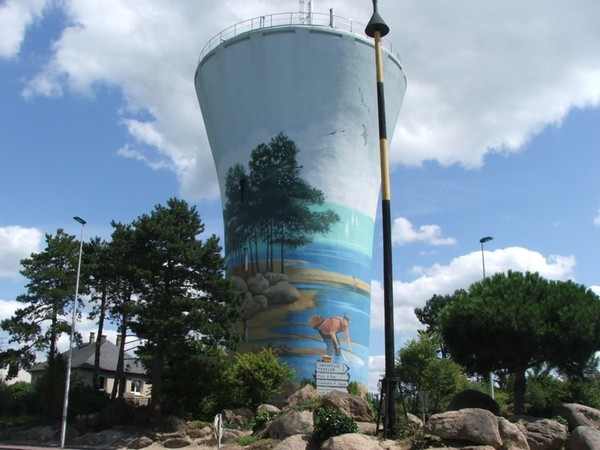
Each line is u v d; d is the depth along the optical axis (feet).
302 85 182.39
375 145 191.21
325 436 64.54
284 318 173.06
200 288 125.70
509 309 73.56
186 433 117.08
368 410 74.74
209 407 126.41
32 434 130.62
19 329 152.35
